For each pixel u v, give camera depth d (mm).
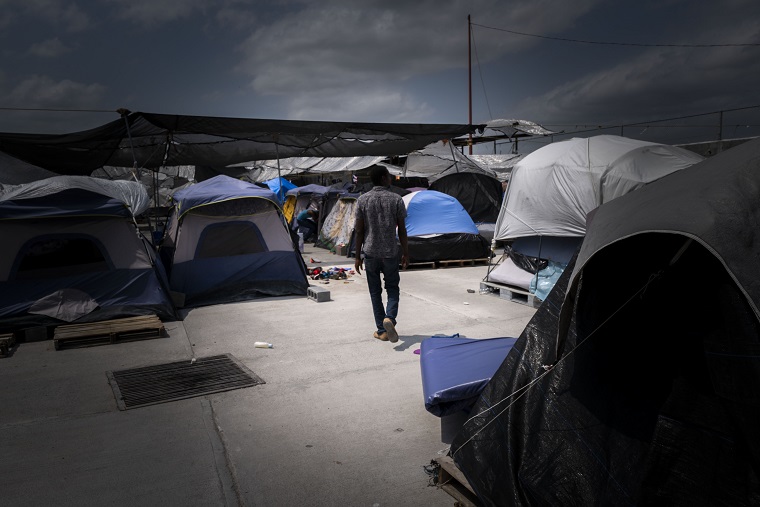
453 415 3676
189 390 4582
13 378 4930
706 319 2236
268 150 12445
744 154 2393
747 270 1948
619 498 2309
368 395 4438
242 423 3941
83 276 6750
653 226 2199
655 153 7172
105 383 4785
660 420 2246
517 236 8062
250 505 2918
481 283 8766
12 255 6473
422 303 7848
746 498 1916
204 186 8789
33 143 9516
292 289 8469
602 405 2611
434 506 2898
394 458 3414
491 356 3740
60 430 3854
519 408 2922
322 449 3539
